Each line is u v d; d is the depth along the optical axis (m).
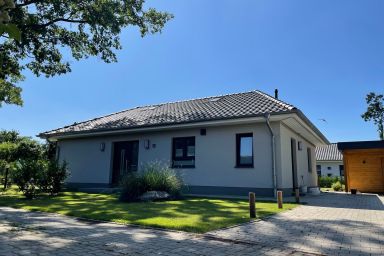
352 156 21.11
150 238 4.85
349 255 3.95
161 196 10.43
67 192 13.99
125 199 10.20
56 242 4.53
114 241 4.63
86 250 4.10
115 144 17.31
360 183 20.58
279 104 12.56
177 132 14.80
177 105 18.59
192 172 14.06
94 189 14.83
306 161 18.17
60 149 19.41
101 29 15.54
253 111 12.35
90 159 17.77
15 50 14.45
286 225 5.97
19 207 8.59
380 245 4.46
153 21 16.56
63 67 16.98
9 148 19.00
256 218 6.69
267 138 12.53
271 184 12.15
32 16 13.53
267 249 4.24
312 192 15.17
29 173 11.27
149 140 15.59
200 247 4.31
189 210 7.85
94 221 6.41
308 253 4.05
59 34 15.90
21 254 3.87
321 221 6.46
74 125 19.77
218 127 13.72
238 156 13.18
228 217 6.75
